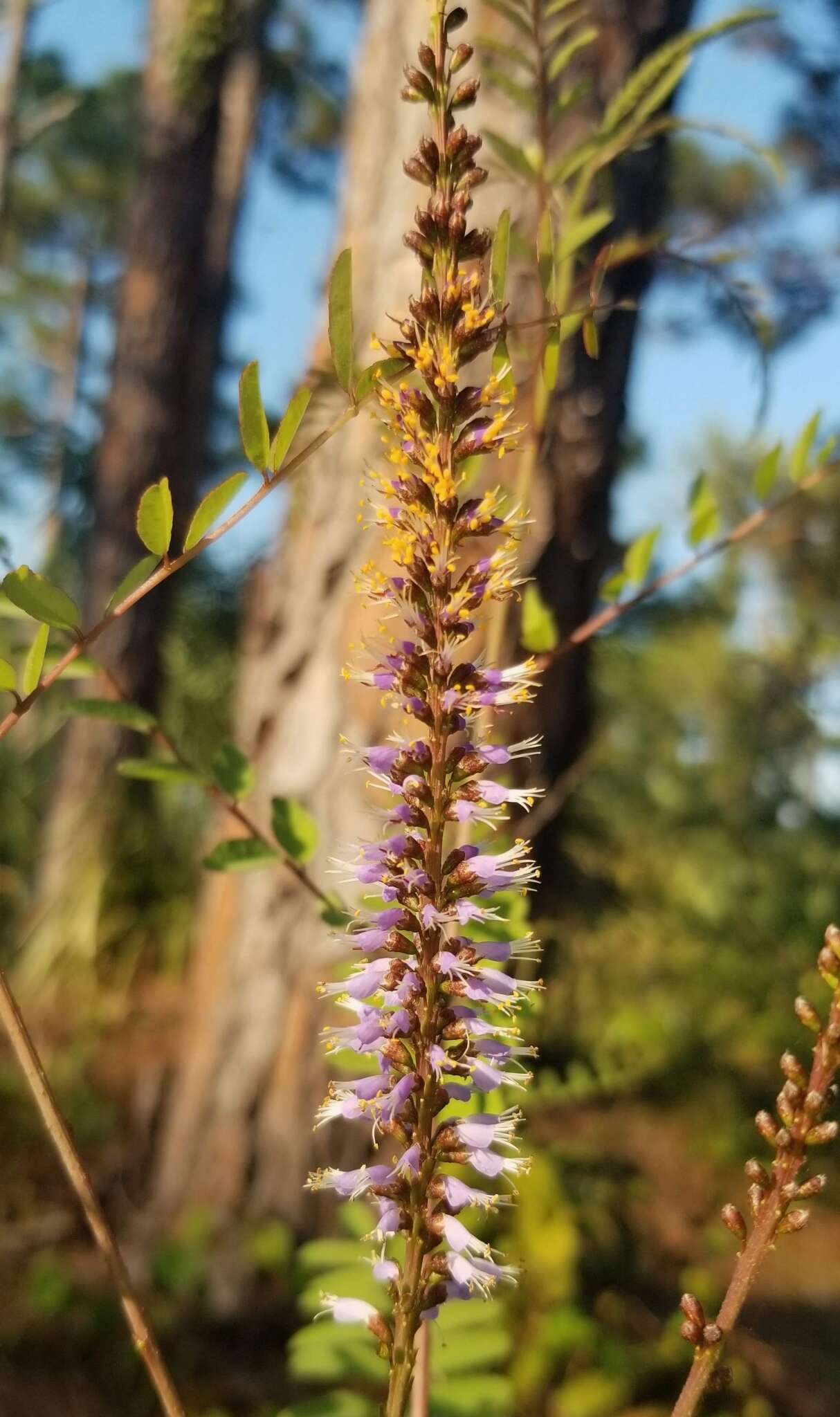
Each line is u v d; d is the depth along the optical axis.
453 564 0.08
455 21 0.09
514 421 0.20
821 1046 0.08
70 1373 0.27
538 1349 0.28
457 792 0.09
